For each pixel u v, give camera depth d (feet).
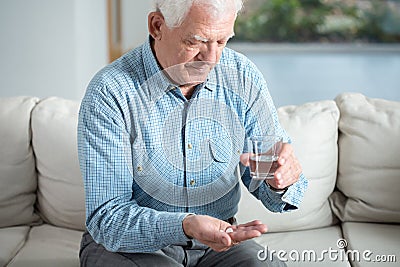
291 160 6.54
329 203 8.73
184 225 6.07
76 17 13.99
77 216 8.46
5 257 7.61
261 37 32.78
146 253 6.59
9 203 8.48
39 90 14.25
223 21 6.07
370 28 32.76
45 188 8.56
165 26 6.30
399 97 23.95
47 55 14.11
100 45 16.03
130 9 18.83
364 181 8.45
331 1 32.63
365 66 29.32
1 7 13.85
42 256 7.66
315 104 8.86
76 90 14.29
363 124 8.55
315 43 32.89
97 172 6.43
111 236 6.32
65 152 8.43
